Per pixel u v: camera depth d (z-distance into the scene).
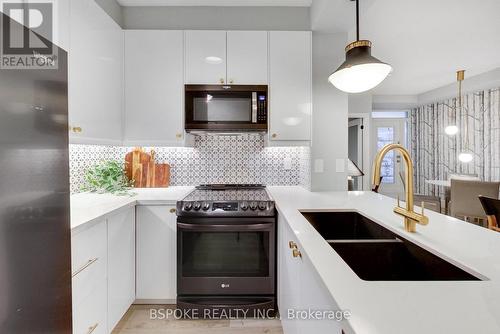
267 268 1.97
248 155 2.71
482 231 1.22
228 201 1.96
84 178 2.29
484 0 2.22
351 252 1.21
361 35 2.90
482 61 3.74
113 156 2.61
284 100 2.26
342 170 2.37
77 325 1.38
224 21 2.39
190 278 1.99
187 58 2.24
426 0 2.24
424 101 5.57
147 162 2.61
